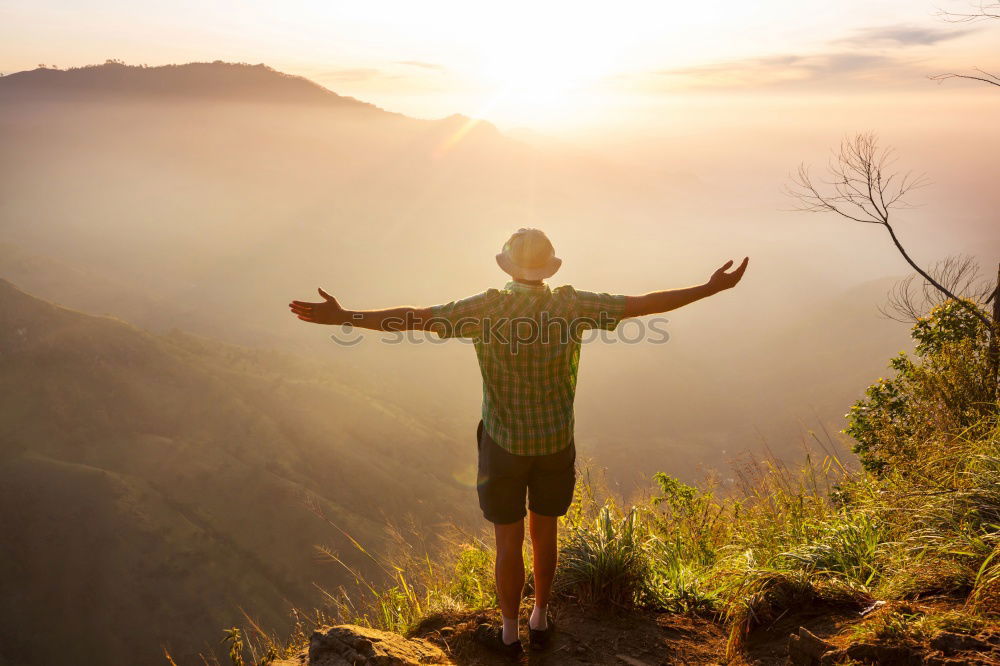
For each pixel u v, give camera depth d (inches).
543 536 98.0
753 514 164.6
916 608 85.8
